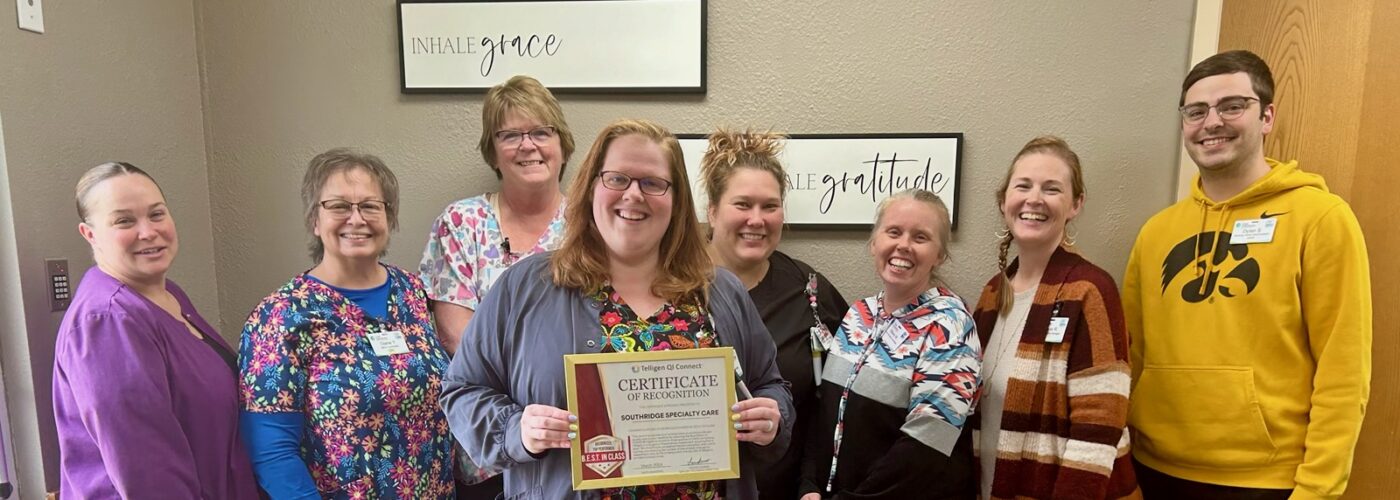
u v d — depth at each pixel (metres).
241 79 1.88
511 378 1.06
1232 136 1.35
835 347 1.47
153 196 1.29
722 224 1.50
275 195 1.92
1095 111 1.81
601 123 1.87
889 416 1.35
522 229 1.66
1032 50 1.81
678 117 1.86
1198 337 1.42
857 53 1.83
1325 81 1.49
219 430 1.28
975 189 1.85
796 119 1.85
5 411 1.40
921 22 1.82
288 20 1.86
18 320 1.39
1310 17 1.52
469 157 1.88
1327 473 1.27
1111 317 1.34
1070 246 1.46
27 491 1.43
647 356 1.02
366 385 1.31
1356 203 1.43
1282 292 1.33
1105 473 1.28
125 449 1.15
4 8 1.34
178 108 1.81
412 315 1.45
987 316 1.55
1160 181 1.82
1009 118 1.83
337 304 1.34
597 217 1.04
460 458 1.53
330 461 1.30
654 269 1.09
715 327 1.09
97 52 1.56
